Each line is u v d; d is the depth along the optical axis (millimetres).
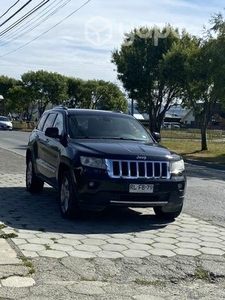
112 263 5523
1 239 6191
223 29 24969
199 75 27344
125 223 7688
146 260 5719
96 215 8148
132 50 36344
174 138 50375
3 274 4914
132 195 7191
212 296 4750
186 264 5660
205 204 10078
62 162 7879
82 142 7891
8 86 75812
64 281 4875
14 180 12195
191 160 24266
